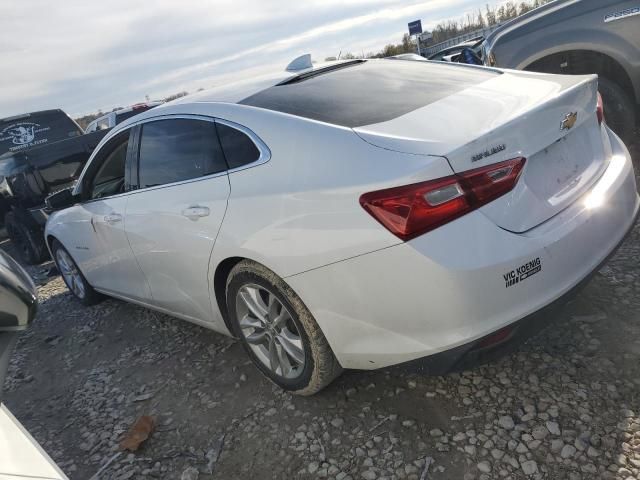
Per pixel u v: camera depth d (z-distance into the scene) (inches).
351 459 90.0
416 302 80.5
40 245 256.1
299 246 88.9
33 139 371.9
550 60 184.2
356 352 90.4
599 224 91.0
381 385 105.5
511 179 81.6
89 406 124.6
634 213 101.5
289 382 105.1
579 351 101.7
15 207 256.7
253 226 95.8
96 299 186.1
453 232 77.7
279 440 98.0
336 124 92.4
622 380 92.7
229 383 119.3
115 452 105.7
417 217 77.3
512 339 82.7
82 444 110.7
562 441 83.9
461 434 89.6
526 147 84.0
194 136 112.9
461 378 102.1
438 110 91.4
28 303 53.1
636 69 166.9
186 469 96.3
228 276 107.8
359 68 121.2
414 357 84.7
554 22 178.1
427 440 90.0
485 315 79.6
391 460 87.8
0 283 50.9
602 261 91.3
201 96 120.4
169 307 134.2
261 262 95.6
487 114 87.4
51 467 50.4
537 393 94.3
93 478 99.5
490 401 95.1
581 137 98.5
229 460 96.5
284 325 102.7
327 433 96.8
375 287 82.9
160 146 122.3
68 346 160.6
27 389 140.3
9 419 51.4
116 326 165.6
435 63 125.3
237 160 102.6
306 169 90.1
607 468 78.1
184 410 113.7
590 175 96.3
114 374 136.3
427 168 77.1
